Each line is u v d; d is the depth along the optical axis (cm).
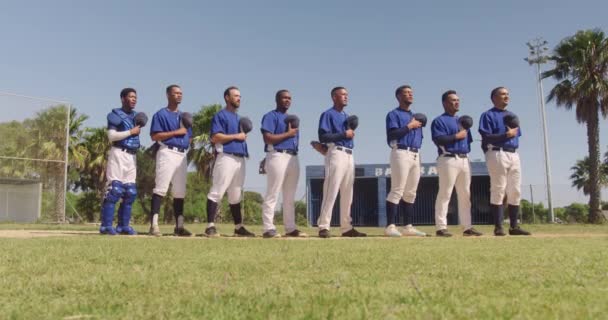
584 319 159
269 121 706
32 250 408
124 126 744
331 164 712
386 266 304
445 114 765
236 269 292
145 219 2672
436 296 199
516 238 633
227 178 700
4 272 281
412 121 739
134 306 188
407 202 770
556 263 318
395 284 232
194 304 189
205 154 2700
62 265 310
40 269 292
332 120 712
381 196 2772
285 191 730
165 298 202
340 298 196
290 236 725
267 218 697
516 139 763
